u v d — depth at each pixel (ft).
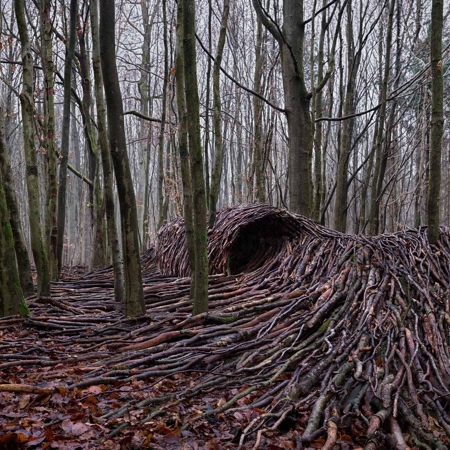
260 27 28.73
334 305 12.96
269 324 12.53
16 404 8.50
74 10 18.39
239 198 48.57
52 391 8.88
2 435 7.16
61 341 12.48
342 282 13.87
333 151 56.44
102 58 12.96
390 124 25.79
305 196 22.26
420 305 11.92
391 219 37.40
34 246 15.60
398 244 15.03
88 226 48.24
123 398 8.97
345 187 27.43
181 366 10.59
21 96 15.08
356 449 7.21
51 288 18.16
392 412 7.96
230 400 8.54
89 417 8.06
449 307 11.63
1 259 13.58
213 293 15.88
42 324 13.38
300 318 12.78
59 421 7.89
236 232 17.89
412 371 9.45
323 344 11.05
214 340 11.94
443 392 8.75
